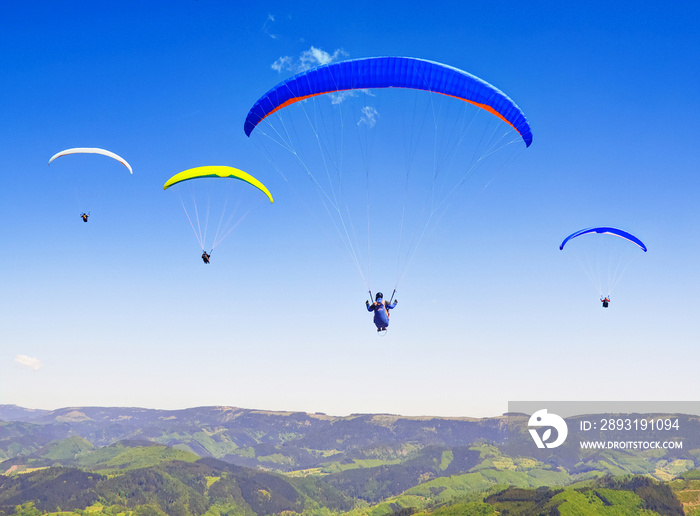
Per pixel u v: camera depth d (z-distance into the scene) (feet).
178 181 151.12
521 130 121.19
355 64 114.01
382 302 117.70
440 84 115.03
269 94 120.67
